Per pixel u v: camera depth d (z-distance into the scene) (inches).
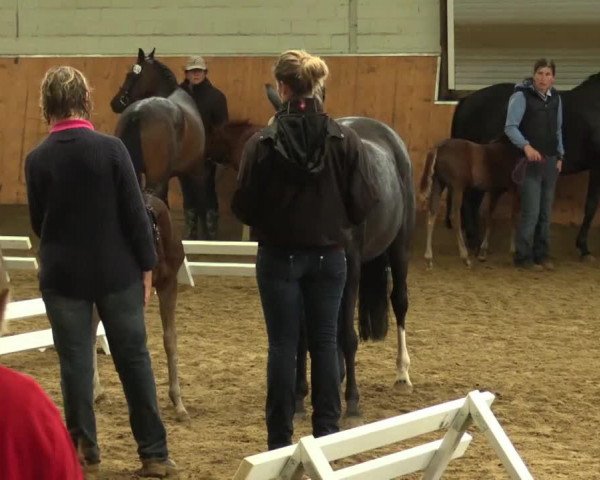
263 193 277.9
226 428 366.0
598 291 658.2
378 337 415.5
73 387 292.4
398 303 422.6
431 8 878.4
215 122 821.9
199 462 326.0
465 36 873.5
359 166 282.8
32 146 881.5
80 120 287.0
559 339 522.3
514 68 876.0
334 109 858.8
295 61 278.1
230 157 800.3
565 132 779.4
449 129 842.2
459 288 662.5
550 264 738.2
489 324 557.3
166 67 802.2
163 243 351.9
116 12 915.4
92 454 299.0
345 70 862.5
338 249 285.6
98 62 890.1
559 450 343.0
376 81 857.5
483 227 821.9
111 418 379.2
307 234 277.6
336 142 279.4
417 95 850.8
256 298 626.8
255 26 901.2
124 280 289.0
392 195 383.9
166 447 309.6
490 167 737.0
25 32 927.7
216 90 824.9
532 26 867.4
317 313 287.1
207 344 501.0
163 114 682.8
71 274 285.6
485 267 741.3
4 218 870.4
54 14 921.5
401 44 886.4
